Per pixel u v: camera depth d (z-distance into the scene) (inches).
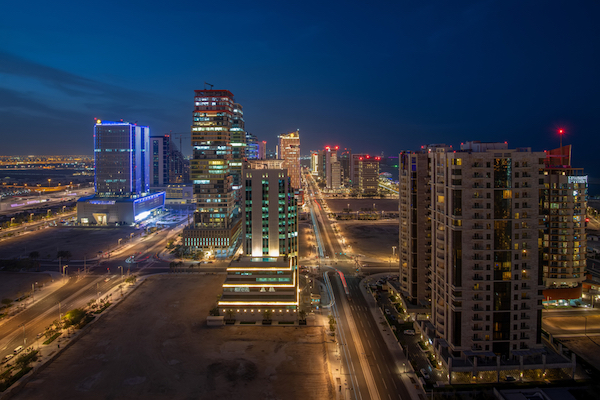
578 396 3981.3
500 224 4350.4
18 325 5880.9
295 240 7357.3
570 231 6328.7
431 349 4995.1
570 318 5910.4
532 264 4399.6
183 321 5984.3
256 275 6156.5
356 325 5871.1
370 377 4448.8
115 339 5354.3
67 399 4008.4
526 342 4458.7
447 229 4571.9
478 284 4389.8
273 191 7135.8
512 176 4330.7
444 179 4591.5
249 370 4579.2
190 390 4175.7
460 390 4138.8
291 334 5546.3
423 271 6048.2
